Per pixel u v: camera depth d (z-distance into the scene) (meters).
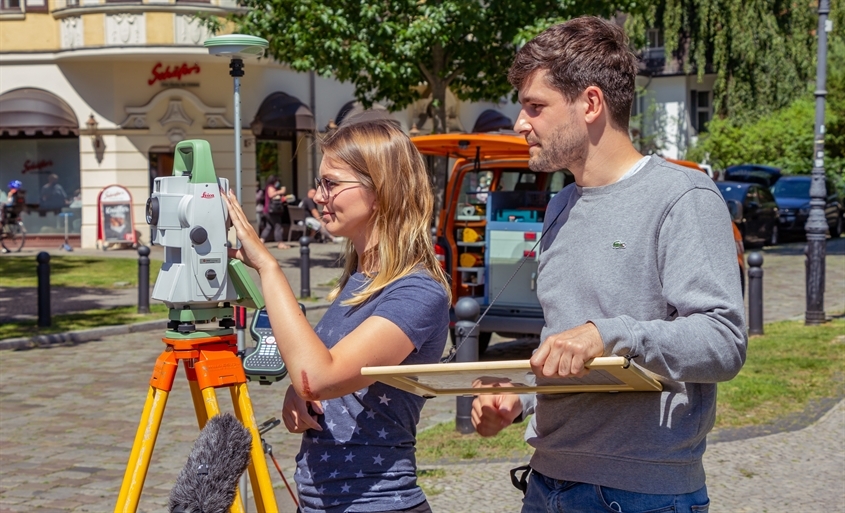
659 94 39.97
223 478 1.93
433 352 2.46
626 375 2.11
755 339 10.20
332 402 2.51
